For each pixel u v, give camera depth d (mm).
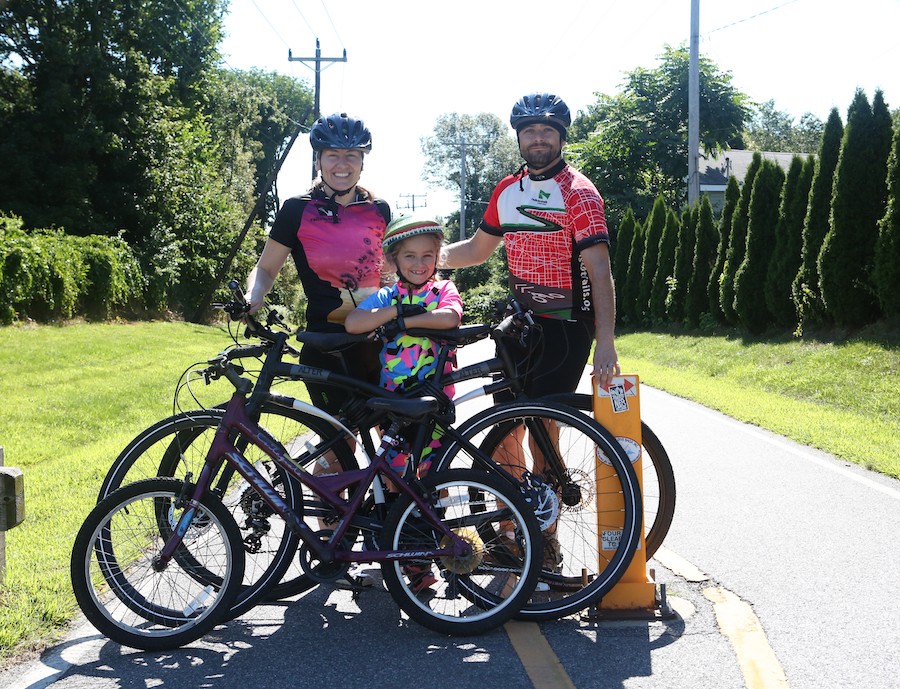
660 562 4410
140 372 13633
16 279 19547
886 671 3104
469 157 78062
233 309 3670
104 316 25094
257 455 3859
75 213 29047
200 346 20984
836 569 4270
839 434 8086
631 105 37719
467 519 3658
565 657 3301
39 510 5293
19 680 3150
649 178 38938
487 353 17312
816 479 6387
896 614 3652
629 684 3049
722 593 3951
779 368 13297
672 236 24281
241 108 49562
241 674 3197
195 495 3551
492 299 4039
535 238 4004
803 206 15633
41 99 29531
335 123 4098
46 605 3713
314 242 4191
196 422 3803
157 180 32312
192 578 3768
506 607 3539
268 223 67875
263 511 3766
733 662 3211
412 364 3918
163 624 3521
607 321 3855
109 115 31031
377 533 3672
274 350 3797
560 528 4316
